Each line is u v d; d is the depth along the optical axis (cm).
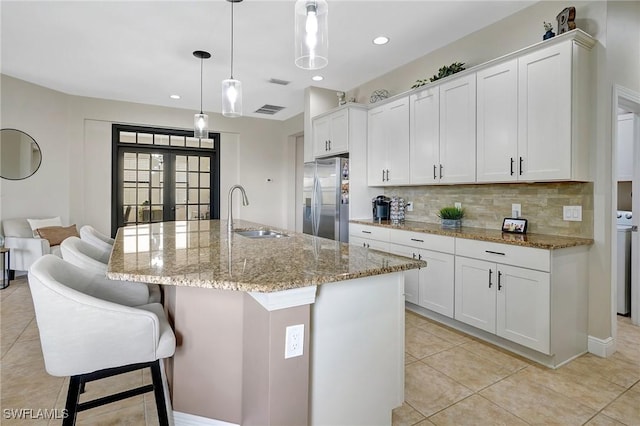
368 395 159
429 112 343
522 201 298
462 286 288
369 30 321
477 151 297
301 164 709
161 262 156
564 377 224
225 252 184
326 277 131
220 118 641
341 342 150
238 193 666
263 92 508
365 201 433
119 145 568
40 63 402
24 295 392
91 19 301
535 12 281
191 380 168
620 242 338
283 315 130
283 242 226
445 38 338
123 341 132
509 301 253
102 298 180
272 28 314
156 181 604
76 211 528
